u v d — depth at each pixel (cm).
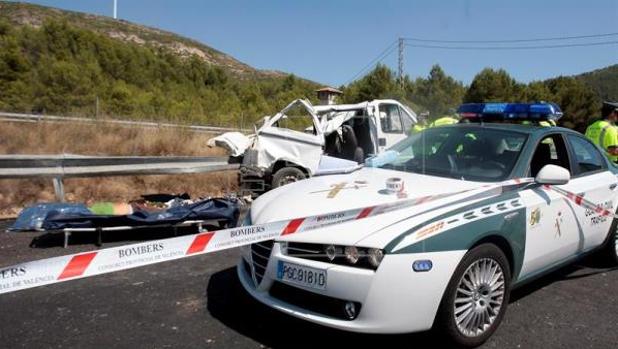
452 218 322
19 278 251
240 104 5134
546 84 5269
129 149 1154
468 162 412
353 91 4716
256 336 345
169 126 1321
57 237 605
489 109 495
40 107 2966
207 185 987
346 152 970
